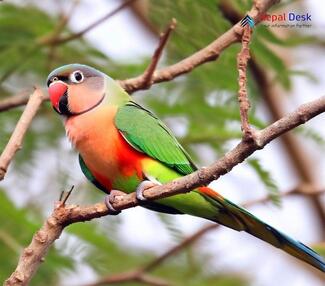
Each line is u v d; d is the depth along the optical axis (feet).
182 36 33.73
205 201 29.81
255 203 36.47
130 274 39.93
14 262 35.91
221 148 38.32
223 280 42.14
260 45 33.04
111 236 39.09
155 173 30.45
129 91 32.55
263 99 42.14
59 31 36.19
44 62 37.47
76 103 30.89
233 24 33.65
